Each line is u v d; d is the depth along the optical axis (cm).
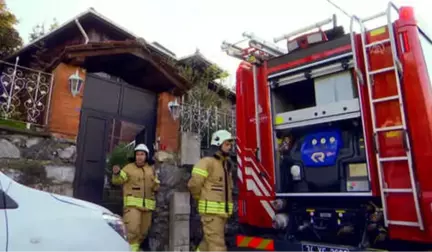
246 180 457
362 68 380
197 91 884
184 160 616
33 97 466
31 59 914
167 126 620
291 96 487
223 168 441
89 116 527
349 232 371
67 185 465
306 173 427
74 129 485
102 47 516
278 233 432
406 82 342
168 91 640
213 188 426
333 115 403
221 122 740
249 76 489
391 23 354
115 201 595
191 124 671
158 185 516
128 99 592
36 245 225
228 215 429
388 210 330
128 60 586
